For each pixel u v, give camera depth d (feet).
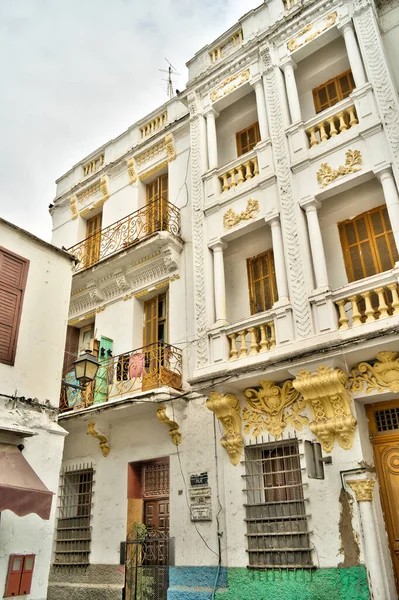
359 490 25.39
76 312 46.11
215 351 32.01
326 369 26.61
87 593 33.94
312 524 26.48
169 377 34.71
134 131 49.90
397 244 26.58
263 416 30.40
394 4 34.12
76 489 39.24
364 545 24.57
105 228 45.62
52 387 27.61
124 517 34.55
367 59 31.45
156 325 40.55
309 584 25.52
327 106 36.45
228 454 31.14
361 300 29.27
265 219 32.68
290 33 36.63
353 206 31.71
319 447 26.58
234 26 41.42
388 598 23.21
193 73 43.37
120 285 42.37
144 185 47.60
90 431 37.47
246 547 28.37
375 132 29.55
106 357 39.73
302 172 32.14
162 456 34.60
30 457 24.98
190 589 29.55
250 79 37.96
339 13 33.99
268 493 29.53
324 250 32.68
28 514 23.32
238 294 36.27
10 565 22.54
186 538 31.24
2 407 24.80
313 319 28.09
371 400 27.50
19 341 26.78
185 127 44.24
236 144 40.96
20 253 28.48
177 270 39.40
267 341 30.04
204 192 37.76
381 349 25.55
